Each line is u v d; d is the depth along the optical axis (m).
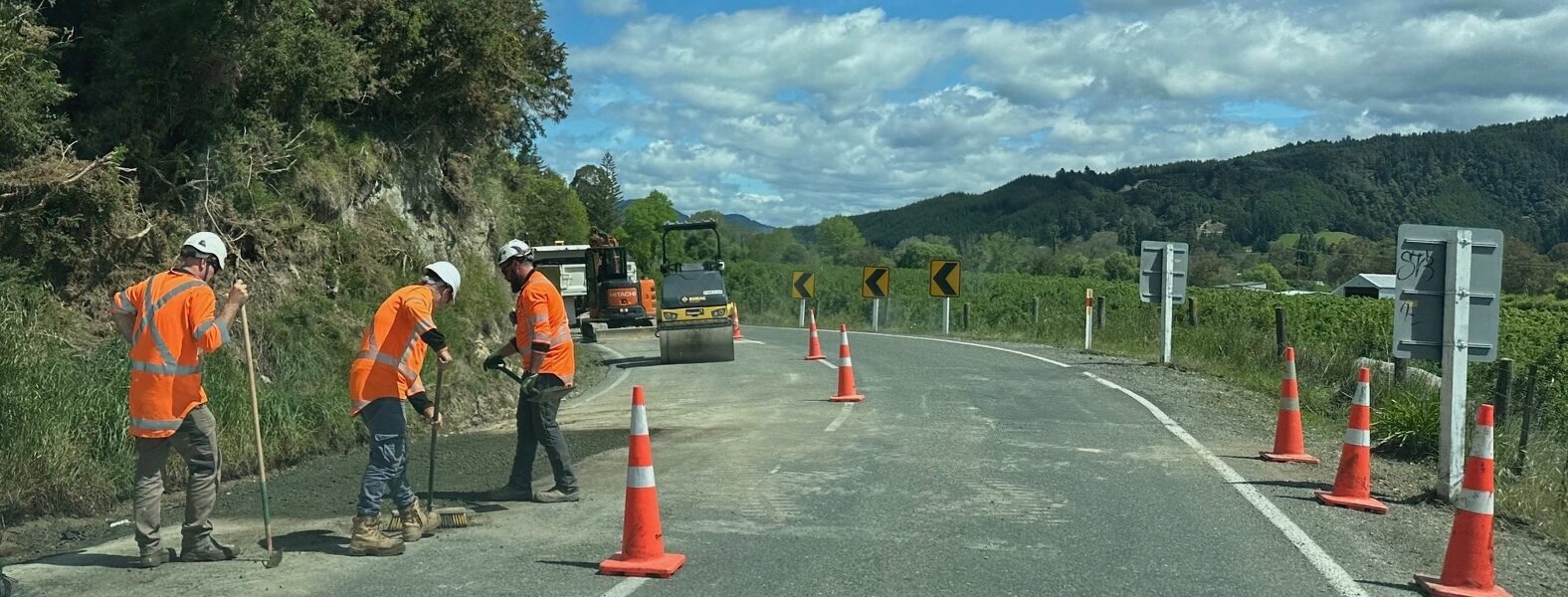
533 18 23.12
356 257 14.56
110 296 10.62
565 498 8.34
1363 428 8.19
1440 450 8.48
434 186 18.56
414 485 9.19
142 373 6.37
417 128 17.89
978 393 15.00
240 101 13.23
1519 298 35.88
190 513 6.50
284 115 14.19
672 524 7.40
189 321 6.39
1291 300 30.00
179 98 12.07
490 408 14.80
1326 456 10.51
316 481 9.55
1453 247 8.34
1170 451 10.41
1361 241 88.88
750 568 6.29
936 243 85.69
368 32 16.33
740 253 75.75
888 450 10.41
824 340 27.84
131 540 7.22
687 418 13.38
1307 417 13.35
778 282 48.38
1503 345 18.89
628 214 85.44
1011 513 7.70
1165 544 6.86
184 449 6.48
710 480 9.04
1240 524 7.44
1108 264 73.44
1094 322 27.42
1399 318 8.52
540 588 5.90
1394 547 6.95
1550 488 8.91
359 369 6.85
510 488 8.35
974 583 5.98
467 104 18.34
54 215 10.33
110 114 11.38
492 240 20.55
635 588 5.89
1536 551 7.21
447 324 15.07
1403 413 11.14
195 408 6.48
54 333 9.43
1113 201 144.50
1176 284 19.53
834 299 44.41
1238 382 16.83
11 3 10.28
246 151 13.09
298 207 14.02
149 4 11.58
